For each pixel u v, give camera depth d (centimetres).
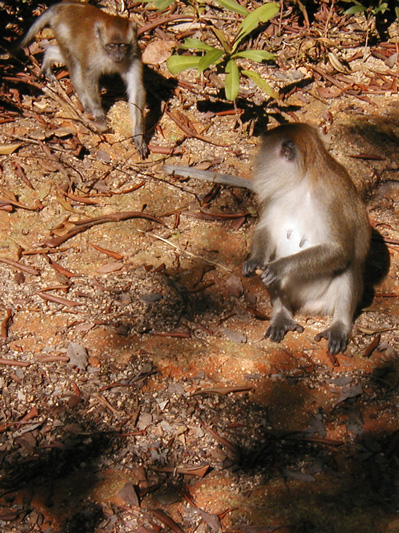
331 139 420
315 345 363
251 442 341
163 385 350
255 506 329
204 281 376
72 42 415
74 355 354
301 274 362
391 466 338
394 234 398
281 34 455
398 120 430
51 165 397
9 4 448
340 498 331
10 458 335
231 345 359
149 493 331
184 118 421
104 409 344
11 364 351
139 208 393
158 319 364
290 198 365
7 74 425
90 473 333
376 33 461
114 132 414
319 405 349
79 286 370
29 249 378
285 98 433
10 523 325
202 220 392
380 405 349
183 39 449
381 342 365
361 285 371
